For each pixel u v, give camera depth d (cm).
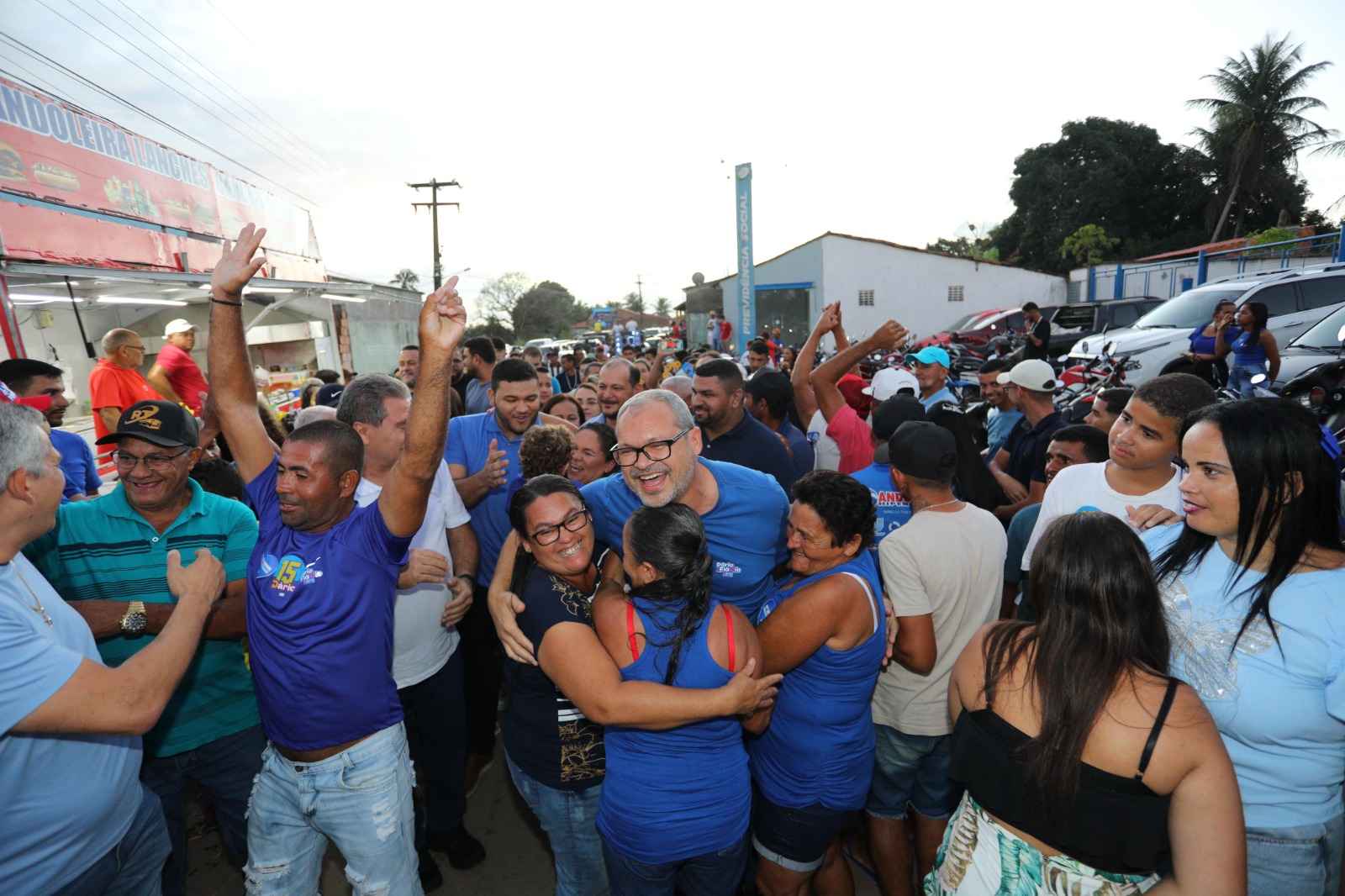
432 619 294
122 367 495
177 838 259
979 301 2803
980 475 343
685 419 228
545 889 300
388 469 293
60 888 174
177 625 178
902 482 254
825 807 224
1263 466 161
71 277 621
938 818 267
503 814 350
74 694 155
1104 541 149
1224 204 3706
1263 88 3491
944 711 246
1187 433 178
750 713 193
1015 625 164
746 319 1738
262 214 1349
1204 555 183
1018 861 156
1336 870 166
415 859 234
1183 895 137
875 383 482
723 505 239
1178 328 1088
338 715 211
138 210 874
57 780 168
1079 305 1784
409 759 231
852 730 223
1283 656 159
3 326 548
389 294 1870
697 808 194
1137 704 141
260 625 212
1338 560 162
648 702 182
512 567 235
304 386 783
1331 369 640
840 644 213
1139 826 140
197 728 249
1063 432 320
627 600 192
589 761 226
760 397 426
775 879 241
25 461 160
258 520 243
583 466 353
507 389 359
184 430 238
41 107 700
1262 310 761
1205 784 137
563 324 7712
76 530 241
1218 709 166
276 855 225
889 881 267
